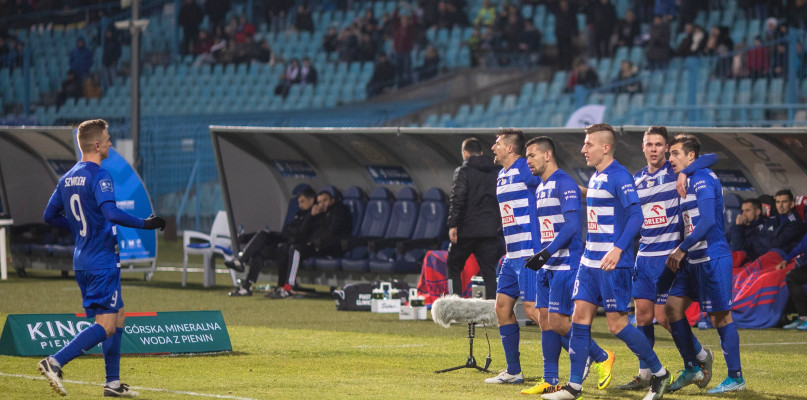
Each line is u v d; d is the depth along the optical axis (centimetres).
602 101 8256
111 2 12131
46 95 11725
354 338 3575
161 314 3156
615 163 2373
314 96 10238
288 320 4178
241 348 3284
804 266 4009
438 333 3769
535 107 8694
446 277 4388
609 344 3466
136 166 6969
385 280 5128
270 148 5697
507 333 2627
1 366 2783
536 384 2600
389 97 9662
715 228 2545
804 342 3588
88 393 2395
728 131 4128
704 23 8962
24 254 6356
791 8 8012
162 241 8956
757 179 4441
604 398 2427
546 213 2467
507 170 2630
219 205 8700
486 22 9669
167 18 11769
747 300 4106
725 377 2798
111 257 2350
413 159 5319
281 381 2597
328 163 5684
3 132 6191
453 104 9144
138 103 7000
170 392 2411
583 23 9756
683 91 8038
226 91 10831
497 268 4072
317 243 5253
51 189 6469
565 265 2419
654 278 2575
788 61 7644
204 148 8769
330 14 11288
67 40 12056
